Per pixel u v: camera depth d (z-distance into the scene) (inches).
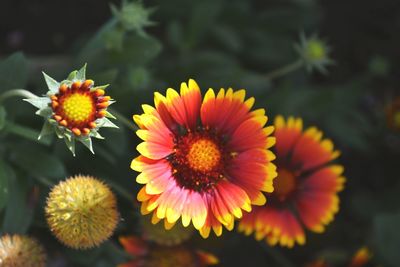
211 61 25.1
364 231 26.8
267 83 24.5
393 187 27.4
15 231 21.3
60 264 23.7
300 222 22.7
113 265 22.9
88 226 19.9
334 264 26.0
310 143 22.6
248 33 27.2
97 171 23.1
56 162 21.8
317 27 29.1
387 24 29.5
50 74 24.1
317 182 22.7
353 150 28.2
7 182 20.9
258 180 20.0
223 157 20.3
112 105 23.0
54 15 27.8
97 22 28.0
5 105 21.7
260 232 21.9
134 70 23.2
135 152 24.4
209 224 19.9
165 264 22.4
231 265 25.5
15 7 27.6
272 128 20.1
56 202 19.9
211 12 25.9
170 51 27.1
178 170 20.1
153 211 20.1
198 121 20.3
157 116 19.5
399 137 27.4
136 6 22.4
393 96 28.9
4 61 21.5
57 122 19.2
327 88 25.8
